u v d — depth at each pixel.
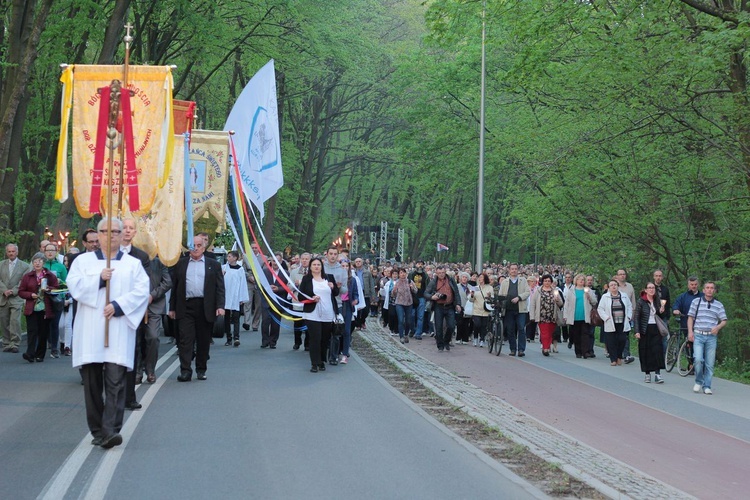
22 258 31.67
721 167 22.70
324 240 64.50
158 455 8.29
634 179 24.00
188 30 30.36
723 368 21.80
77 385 12.67
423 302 25.30
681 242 25.19
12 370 14.16
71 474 7.43
